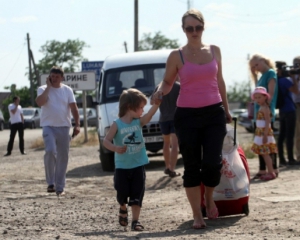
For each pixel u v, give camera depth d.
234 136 9.96
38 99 13.65
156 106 9.32
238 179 9.77
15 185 15.64
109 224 9.84
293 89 16.39
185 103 9.00
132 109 9.32
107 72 19.98
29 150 31.34
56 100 13.73
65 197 13.26
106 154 18.73
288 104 16.34
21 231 9.13
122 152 9.10
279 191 12.22
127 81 19.64
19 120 28.30
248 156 20.23
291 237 8.05
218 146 8.95
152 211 10.98
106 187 14.91
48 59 121.62
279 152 16.67
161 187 14.44
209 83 9.00
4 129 69.06
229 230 8.73
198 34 8.98
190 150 8.98
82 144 32.44
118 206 11.87
